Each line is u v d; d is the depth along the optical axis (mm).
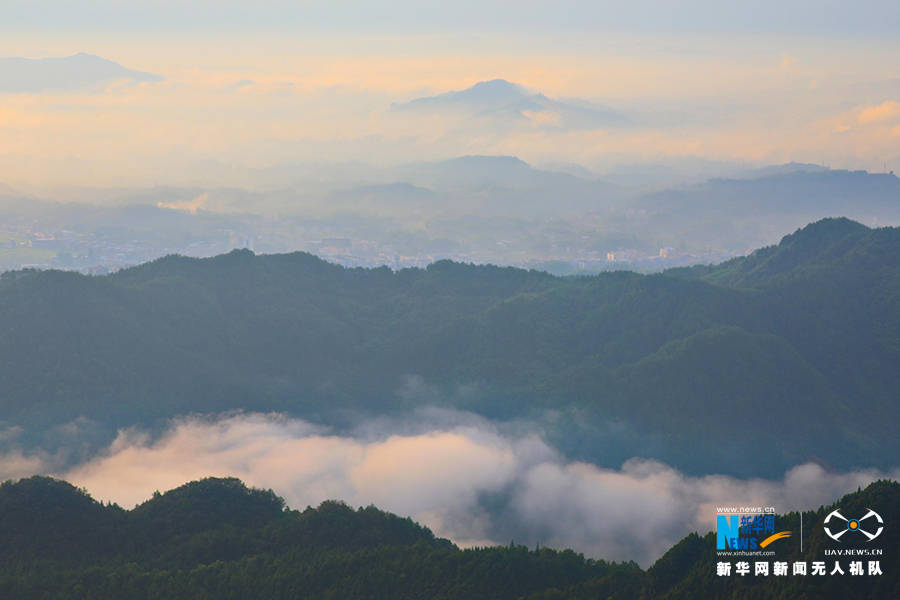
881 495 104438
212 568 123625
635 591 110250
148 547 134500
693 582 104812
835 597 94625
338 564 122938
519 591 117812
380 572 120500
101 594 116438
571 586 116125
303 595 117000
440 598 114938
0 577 118750
